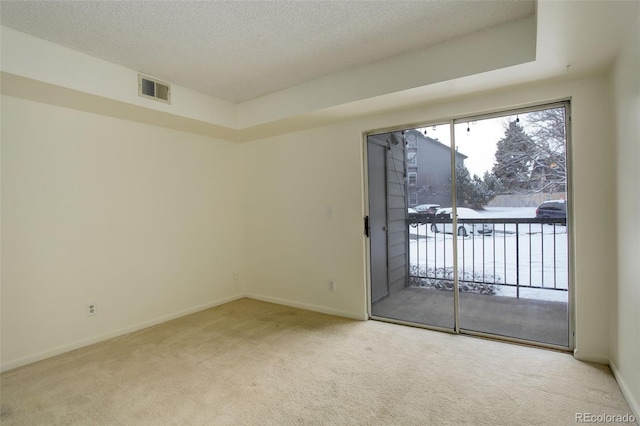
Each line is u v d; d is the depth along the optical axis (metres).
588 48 1.97
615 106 2.13
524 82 2.53
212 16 2.17
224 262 4.22
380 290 3.44
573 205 2.46
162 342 2.95
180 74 3.06
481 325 2.94
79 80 2.58
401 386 2.14
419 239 3.21
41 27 2.25
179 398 2.06
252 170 4.36
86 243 2.96
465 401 1.96
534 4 2.09
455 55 2.48
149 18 2.18
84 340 2.91
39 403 2.03
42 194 2.71
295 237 3.96
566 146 2.56
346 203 3.54
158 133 3.56
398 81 2.74
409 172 3.26
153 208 3.49
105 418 1.88
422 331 3.09
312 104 3.23
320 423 1.80
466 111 2.89
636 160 1.80
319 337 2.99
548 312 2.68
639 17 1.64
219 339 2.99
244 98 3.69
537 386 2.09
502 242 2.84
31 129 2.66
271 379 2.26
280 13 2.16
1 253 2.49
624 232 2.01
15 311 2.55
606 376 2.17
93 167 3.03
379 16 2.21
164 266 3.56
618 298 2.12
